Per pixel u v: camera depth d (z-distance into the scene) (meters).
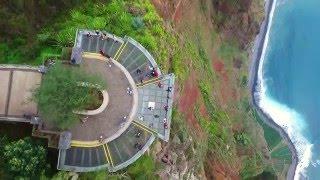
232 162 60.16
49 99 35.81
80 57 39.12
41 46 40.03
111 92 39.62
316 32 75.81
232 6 68.06
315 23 75.88
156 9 49.28
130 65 41.00
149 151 40.16
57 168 36.94
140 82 40.62
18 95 37.50
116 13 43.06
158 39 44.66
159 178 41.03
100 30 41.59
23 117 37.06
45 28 40.78
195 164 47.91
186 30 57.72
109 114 39.12
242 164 64.75
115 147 38.88
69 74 36.97
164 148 42.00
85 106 38.12
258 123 71.06
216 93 63.59
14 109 37.25
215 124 57.66
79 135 38.31
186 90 49.25
